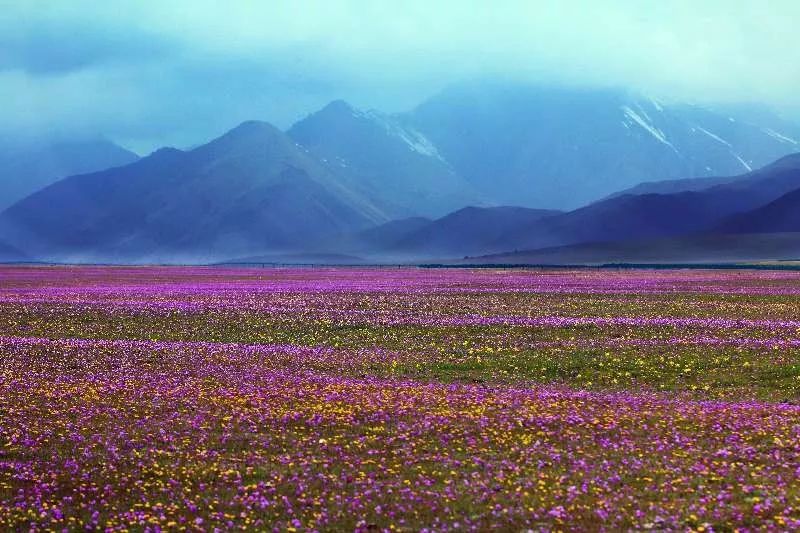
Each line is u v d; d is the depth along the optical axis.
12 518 28.69
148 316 92.94
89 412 43.97
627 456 35.28
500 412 43.56
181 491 31.52
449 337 75.25
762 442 37.22
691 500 29.50
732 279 171.75
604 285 148.62
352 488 31.59
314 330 80.94
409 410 44.25
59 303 108.81
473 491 31.06
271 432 39.88
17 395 48.19
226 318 90.88
